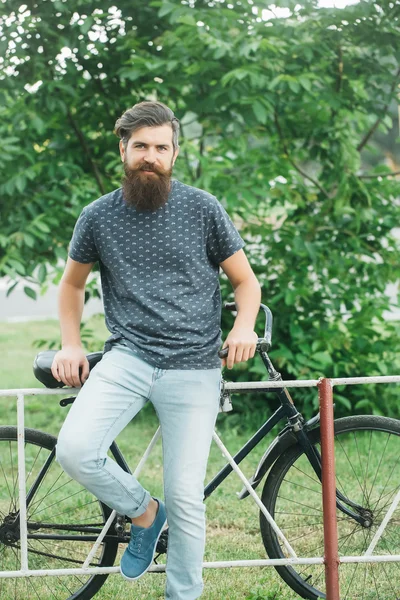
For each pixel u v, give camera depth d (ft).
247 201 18.21
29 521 10.38
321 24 17.92
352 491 12.75
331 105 18.29
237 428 19.40
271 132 19.75
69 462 8.90
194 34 17.49
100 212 9.30
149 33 19.03
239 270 9.53
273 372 10.20
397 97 18.98
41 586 11.19
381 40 18.15
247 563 10.05
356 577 11.39
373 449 16.92
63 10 17.61
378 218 19.84
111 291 9.60
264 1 17.95
